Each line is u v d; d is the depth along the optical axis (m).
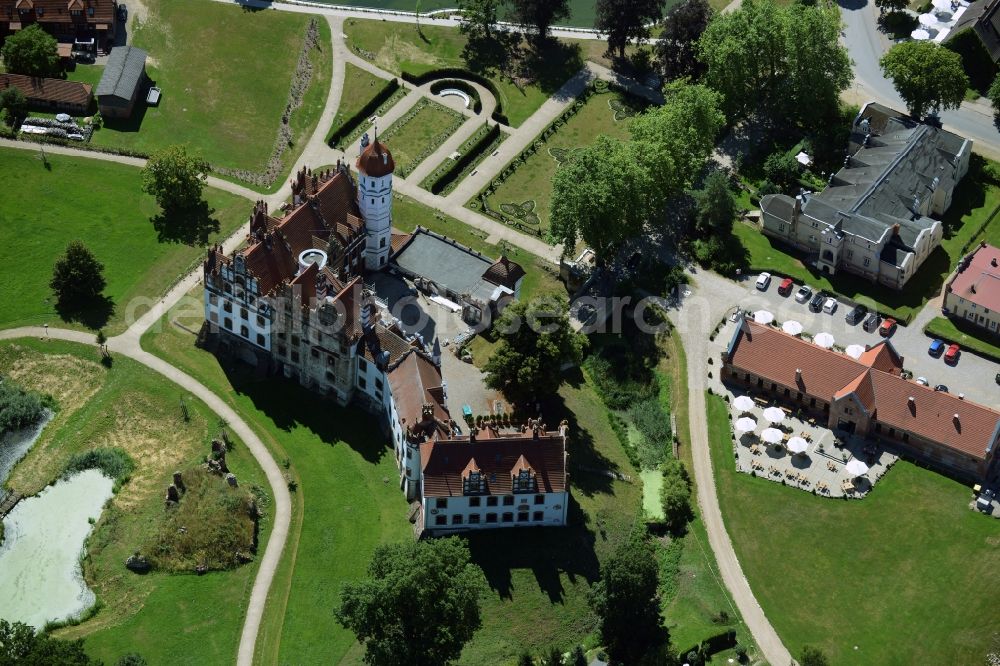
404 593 192.00
